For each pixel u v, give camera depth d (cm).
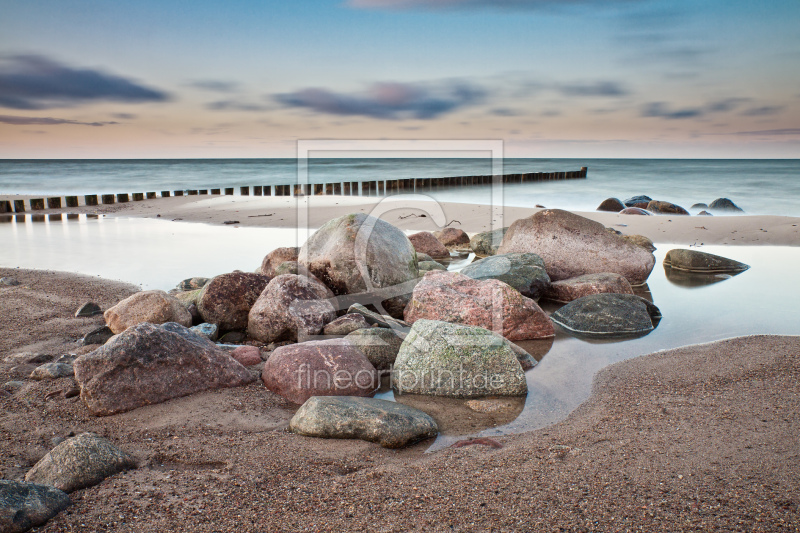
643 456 271
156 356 356
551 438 302
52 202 1711
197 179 3141
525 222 774
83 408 340
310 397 333
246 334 512
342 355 381
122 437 303
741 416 313
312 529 218
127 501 237
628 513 222
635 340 496
